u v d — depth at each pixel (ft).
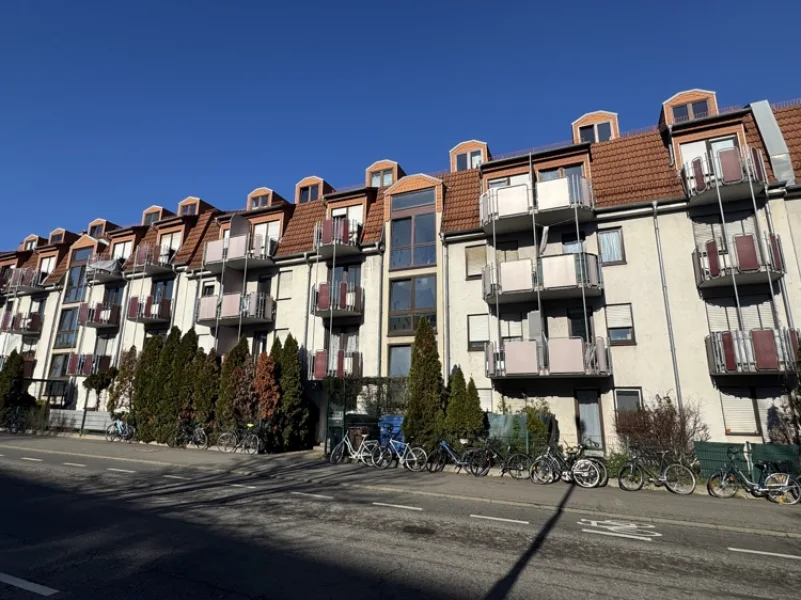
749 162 44.09
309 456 52.42
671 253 48.70
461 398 47.57
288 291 67.56
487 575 17.52
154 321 76.64
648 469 37.27
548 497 33.06
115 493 31.30
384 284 61.21
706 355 45.11
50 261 98.89
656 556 20.59
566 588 16.48
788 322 42.34
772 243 42.55
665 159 52.60
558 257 48.88
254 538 21.44
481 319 55.16
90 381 72.02
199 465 44.78
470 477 41.14
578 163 56.08
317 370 59.06
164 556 18.57
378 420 51.83
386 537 22.24
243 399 57.11
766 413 42.14
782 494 32.42
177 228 82.17
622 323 49.11
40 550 18.99
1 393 78.69
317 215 71.10
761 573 18.76
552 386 49.90
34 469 40.52
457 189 62.95
